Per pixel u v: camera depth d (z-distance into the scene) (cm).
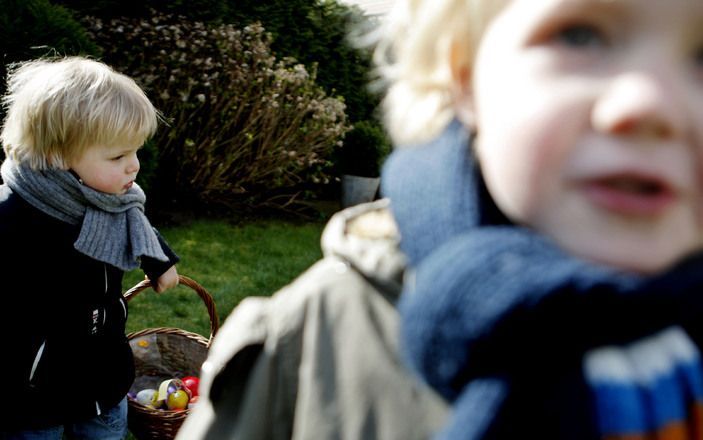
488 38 52
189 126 557
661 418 49
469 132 59
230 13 607
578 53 45
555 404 48
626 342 48
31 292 176
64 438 239
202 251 495
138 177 435
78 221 184
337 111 616
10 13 372
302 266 490
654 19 42
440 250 53
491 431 48
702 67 44
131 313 368
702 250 50
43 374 178
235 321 76
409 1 69
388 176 65
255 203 631
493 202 57
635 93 41
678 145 43
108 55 530
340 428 66
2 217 175
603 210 44
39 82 181
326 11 689
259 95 562
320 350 69
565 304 45
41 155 177
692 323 52
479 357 48
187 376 270
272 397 71
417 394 65
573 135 44
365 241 71
